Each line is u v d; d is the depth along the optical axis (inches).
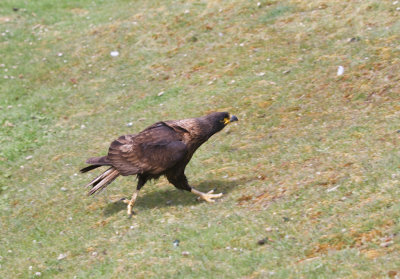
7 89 836.6
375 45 682.2
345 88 618.8
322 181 448.8
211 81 730.2
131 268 387.5
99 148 631.2
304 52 729.6
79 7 1149.7
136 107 720.3
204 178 512.4
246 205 445.7
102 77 833.5
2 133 712.4
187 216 447.8
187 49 841.5
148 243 415.5
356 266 339.3
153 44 882.8
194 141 453.4
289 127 577.9
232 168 518.6
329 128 548.7
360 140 505.4
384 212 384.2
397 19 730.8
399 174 426.3
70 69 876.0
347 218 389.1
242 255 375.9
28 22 1078.4
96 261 412.5
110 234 449.1
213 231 409.1
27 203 542.0
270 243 385.4
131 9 1048.2
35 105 780.0
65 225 485.4
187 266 373.7
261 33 812.0
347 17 775.1
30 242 470.3
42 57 929.5
